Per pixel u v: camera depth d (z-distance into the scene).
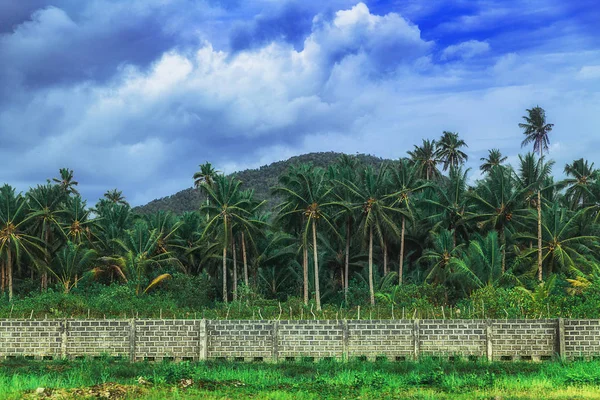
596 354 31.23
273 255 74.25
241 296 61.78
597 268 50.72
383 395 19.70
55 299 46.03
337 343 32.09
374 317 37.00
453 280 56.97
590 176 76.50
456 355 31.72
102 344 32.47
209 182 78.62
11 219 66.94
